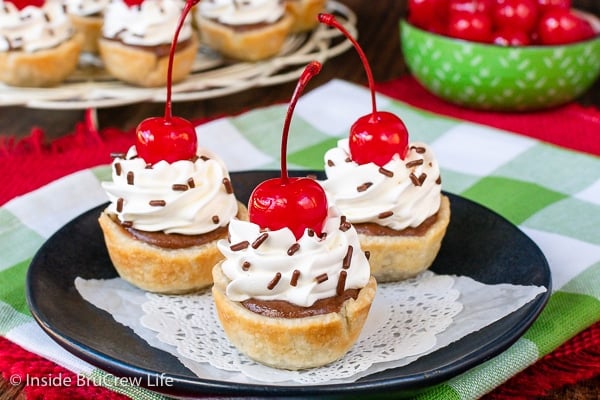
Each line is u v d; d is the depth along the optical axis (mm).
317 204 557
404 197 613
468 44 815
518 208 689
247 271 559
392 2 1093
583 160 735
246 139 770
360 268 566
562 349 589
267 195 557
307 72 532
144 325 581
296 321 550
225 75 823
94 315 582
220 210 617
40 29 796
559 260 637
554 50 808
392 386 522
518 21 830
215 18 854
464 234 637
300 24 918
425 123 789
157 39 801
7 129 822
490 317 568
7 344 591
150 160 616
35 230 662
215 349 568
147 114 848
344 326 554
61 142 784
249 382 540
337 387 518
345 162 621
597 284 614
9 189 727
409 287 613
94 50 871
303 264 555
